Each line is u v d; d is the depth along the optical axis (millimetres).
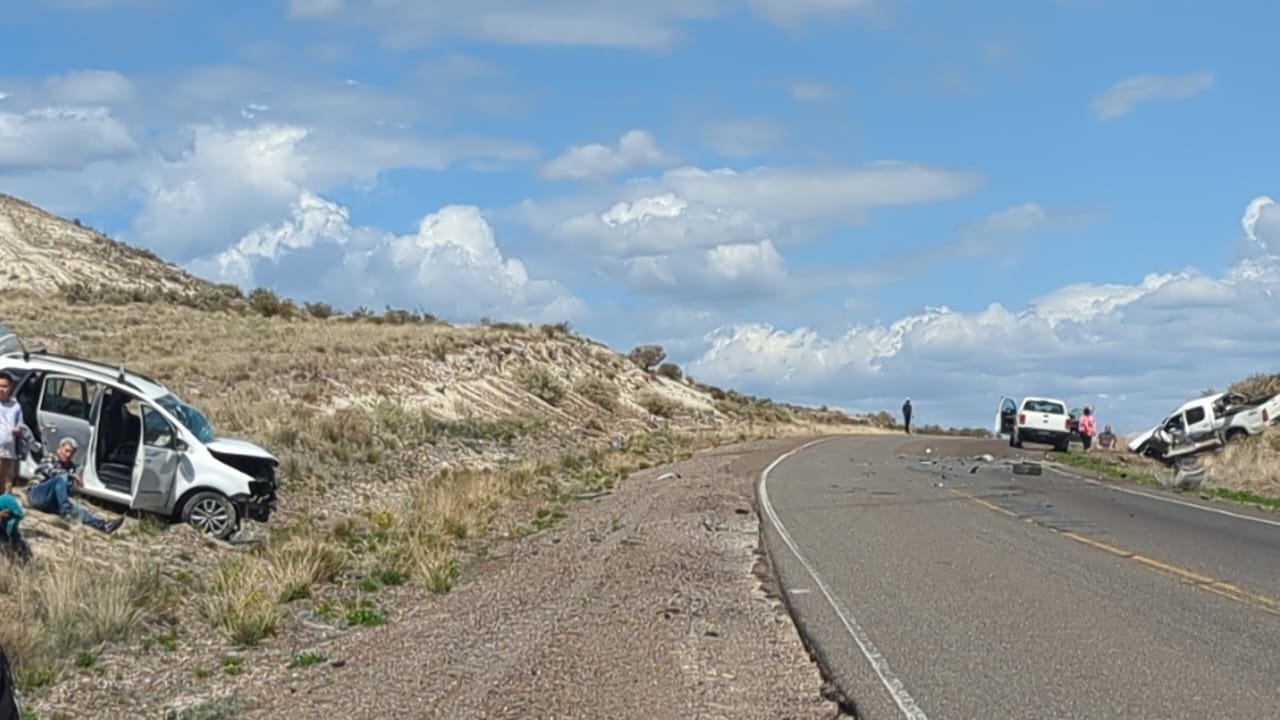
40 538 15547
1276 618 11922
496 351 53656
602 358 62344
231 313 65938
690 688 9984
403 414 35656
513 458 35094
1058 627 11555
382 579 16203
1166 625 11594
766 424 65500
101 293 65562
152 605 13453
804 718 9078
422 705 9680
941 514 21531
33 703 10312
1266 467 30969
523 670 10633
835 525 19969
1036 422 45781
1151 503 23828
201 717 9727
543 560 17547
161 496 18391
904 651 10703
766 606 13539
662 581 15242
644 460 37406
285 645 12656
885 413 92625
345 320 68688
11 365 18609
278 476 23719
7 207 87562
